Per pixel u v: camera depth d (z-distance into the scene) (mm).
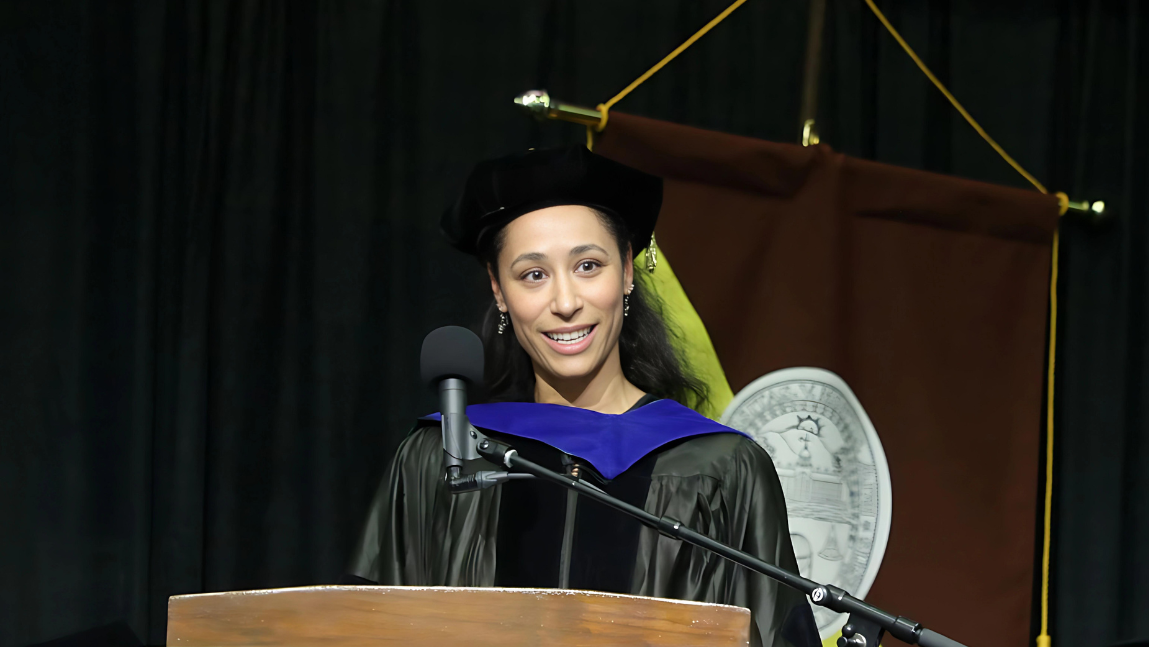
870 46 11383
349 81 10055
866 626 4402
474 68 10375
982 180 11531
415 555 6434
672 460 6445
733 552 4605
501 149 10289
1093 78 11742
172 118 9438
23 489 8727
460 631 3619
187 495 9031
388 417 9828
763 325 9125
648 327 7277
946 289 9797
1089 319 11516
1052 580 11328
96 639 5574
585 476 6301
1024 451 9766
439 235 10102
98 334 9000
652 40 10812
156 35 9383
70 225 8992
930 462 9484
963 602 9352
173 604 3674
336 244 9836
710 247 9062
